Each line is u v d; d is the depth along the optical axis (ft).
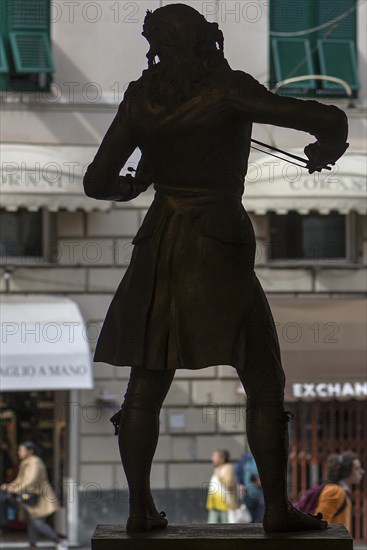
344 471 49.98
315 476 80.18
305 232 83.41
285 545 20.54
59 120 79.25
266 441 21.39
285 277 82.69
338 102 80.48
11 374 79.05
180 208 21.48
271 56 80.18
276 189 77.30
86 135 79.30
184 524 22.39
